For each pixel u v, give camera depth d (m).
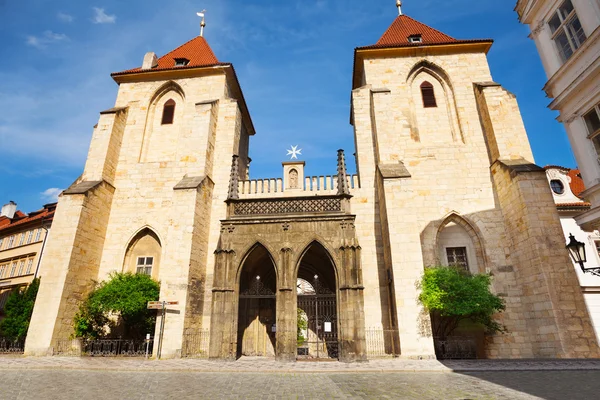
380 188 22.16
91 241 23.55
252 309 23.77
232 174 22.02
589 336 16.84
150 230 25.50
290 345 17.67
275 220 20.09
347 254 18.81
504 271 21.41
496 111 24.28
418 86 28.08
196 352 20.23
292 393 9.46
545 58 16.00
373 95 24.88
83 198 22.89
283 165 25.69
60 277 21.02
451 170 24.50
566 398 8.18
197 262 21.67
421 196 24.02
